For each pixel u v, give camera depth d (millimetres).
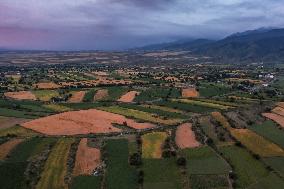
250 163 137125
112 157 142375
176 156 141750
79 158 142125
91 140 164250
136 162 135875
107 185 120438
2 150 151625
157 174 127812
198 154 143875
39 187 119438
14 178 126000
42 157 143375
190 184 120938
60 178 125375
